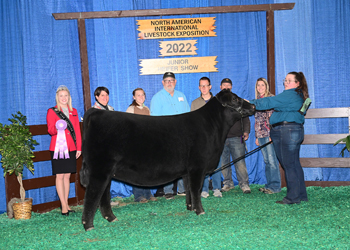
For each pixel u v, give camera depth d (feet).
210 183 17.84
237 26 18.17
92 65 17.46
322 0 17.94
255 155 18.53
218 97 12.24
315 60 18.12
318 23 18.02
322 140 17.40
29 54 16.08
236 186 18.20
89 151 10.22
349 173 18.40
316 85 18.19
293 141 13.15
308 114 17.51
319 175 18.39
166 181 11.23
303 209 12.44
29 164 13.46
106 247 8.76
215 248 8.40
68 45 17.02
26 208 13.19
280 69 18.20
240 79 18.33
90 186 10.18
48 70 16.60
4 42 15.80
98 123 10.34
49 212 14.35
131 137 10.44
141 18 17.81
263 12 18.24
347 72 17.99
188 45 17.85
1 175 15.48
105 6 17.37
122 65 17.65
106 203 11.63
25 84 15.99
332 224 10.34
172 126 11.19
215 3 17.99
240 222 10.81
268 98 13.12
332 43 17.99
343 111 17.08
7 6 15.81
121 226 10.90
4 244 9.58
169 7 17.94
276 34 18.11
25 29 15.98
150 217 12.10
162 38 17.66
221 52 18.24
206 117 11.93
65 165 13.23
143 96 15.37
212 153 11.71
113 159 10.23
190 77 18.28
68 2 16.92
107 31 17.46
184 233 9.75
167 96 15.56
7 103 15.88
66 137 13.25
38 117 16.33
